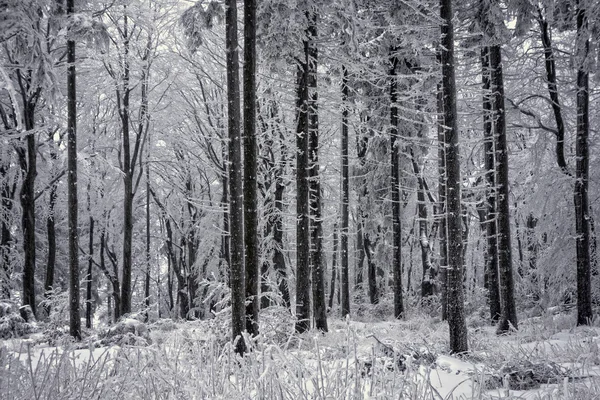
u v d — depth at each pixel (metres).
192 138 22.48
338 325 13.92
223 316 9.42
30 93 17.03
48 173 22.75
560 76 17.16
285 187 20.84
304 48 13.11
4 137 15.44
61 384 4.47
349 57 14.38
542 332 11.68
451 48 9.55
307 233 12.77
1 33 7.52
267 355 4.08
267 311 11.21
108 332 10.32
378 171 23.03
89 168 20.92
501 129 13.55
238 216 8.37
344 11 12.20
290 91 14.70
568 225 17.64
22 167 19.62
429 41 13.48
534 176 17.83
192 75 22.02
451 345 8.86
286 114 20.94
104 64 19.25
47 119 21.11
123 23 20.17
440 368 6.37
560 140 15.91
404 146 20.52
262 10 12.18
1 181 22.45
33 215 18.86
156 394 4.13
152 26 19.41
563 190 16.86
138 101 23.03
